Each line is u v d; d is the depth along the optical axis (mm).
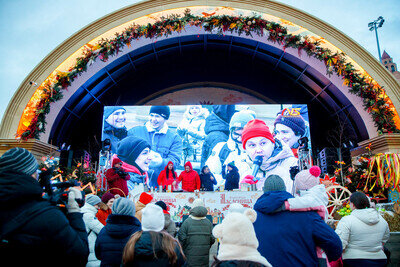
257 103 13375
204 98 13438
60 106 10586
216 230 2014
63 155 11969
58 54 10562
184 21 10734
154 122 12367
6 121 9719
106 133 12164
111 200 4422
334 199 6668
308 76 12438
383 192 8688
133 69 13172
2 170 1690
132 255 2102
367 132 10781
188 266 3801
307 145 12008
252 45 12508
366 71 10398
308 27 10883
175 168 12000
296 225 2273
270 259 2236
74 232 1809
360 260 3037
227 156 12070
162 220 2326
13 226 1592
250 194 7020
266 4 11039
